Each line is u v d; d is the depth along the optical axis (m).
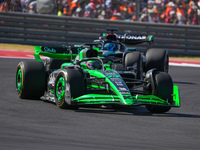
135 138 18.72
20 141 17.00
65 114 24.36
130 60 37.62
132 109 28.47
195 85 44.28
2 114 23.45
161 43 68.75
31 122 21.41
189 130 21.45
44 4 68.06
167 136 19.58
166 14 71.12
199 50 70.00
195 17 71.38
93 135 18.88
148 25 68.81
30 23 66.88
